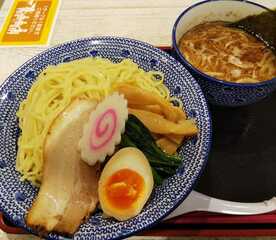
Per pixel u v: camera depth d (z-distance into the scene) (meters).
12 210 0.22
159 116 0.25
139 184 0.22
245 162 0.26
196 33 0.29
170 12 0.37
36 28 0.36
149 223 0.21
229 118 0.28
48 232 0.21
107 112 0.23
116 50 0.29
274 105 0.29
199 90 0.26
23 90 0.27
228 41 0.29
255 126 0.28
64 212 0.22
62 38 0.35
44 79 0.27
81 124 0.24
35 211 0.21
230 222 0.23
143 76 0.28
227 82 0.25
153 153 0.24
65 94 0.27
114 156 0.22
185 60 0.27
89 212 0.22
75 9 0.37
